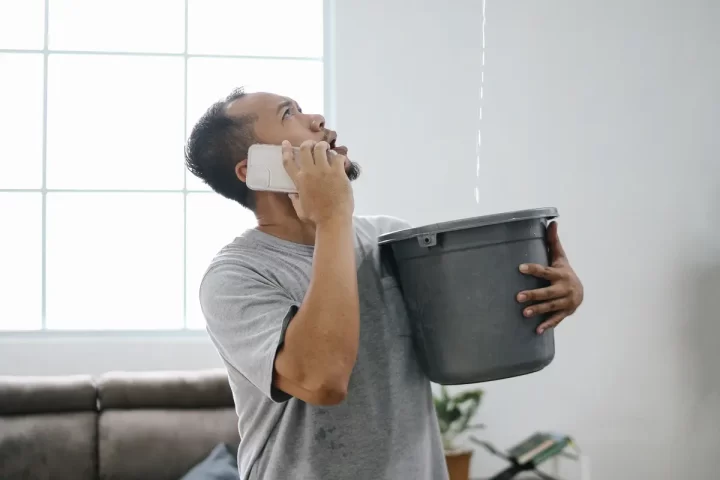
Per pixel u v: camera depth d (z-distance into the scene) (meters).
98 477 2.61
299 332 1.00
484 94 3.14
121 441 2.63
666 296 3.19
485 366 1.11
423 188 3.12
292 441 1.11
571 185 3.16
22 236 3.06
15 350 2.95
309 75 3.17
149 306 3.09
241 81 3.15
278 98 1.25
